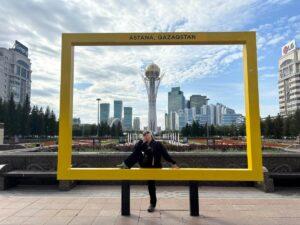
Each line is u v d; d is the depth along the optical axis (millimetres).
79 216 6434
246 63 6477
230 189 9641
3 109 64938
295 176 9438
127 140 28406
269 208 7094
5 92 110812
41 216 6438
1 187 9422
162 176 6348
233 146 16984
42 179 10336
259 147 6281
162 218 6289
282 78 124000
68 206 7273
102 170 6398
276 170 10727
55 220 6152
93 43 6602
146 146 6660
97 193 8961
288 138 68312
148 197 8406
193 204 6488
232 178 6281
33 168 10898
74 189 9594
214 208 7102
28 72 127625
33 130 72250
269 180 9172
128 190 6531
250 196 8586
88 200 7918
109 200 7914
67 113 6457
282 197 8430
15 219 6223
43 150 15844
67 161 6414
